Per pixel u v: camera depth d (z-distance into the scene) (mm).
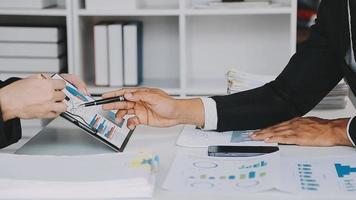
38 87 1188
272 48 2803
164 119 1355
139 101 1332
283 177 1042
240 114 1371
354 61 1342
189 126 1432
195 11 2459
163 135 1355
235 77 1623
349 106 1641
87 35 2717
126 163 1058
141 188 964
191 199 950
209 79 2812
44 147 1251
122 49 2582
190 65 2793
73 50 2541
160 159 1171
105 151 1223
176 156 1173
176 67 2836
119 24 2592
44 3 2549
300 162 1128
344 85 1591
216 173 1062
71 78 1431
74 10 2498
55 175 1004
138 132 1383
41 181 968
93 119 1278
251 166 1093
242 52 2820
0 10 2486
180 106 1342
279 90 1428
